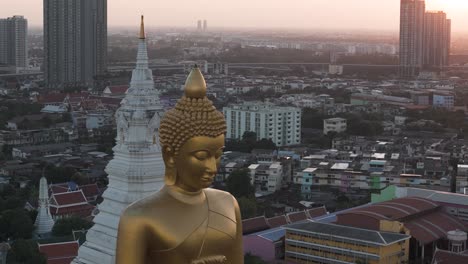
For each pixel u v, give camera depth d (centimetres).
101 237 12394
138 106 13075
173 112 4988
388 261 18150
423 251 19738
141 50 13512
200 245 4922
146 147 12850
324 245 18600
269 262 18462
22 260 17625
